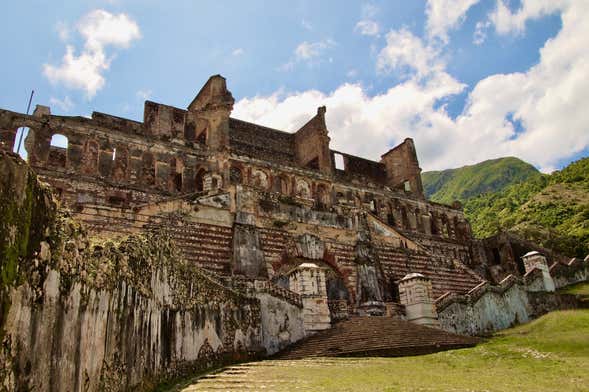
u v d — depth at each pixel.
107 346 10.23
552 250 56.19
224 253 29.97
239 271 29.20
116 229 26.27
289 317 23.39
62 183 33.75
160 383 13.42
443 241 54.19
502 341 22.55
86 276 9.41
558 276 44.38
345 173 57.97
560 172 92.62
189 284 17.17
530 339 22.06
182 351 15.65
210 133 43.47
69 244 8.80
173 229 28.44
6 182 6.72
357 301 34.28
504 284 34.28
